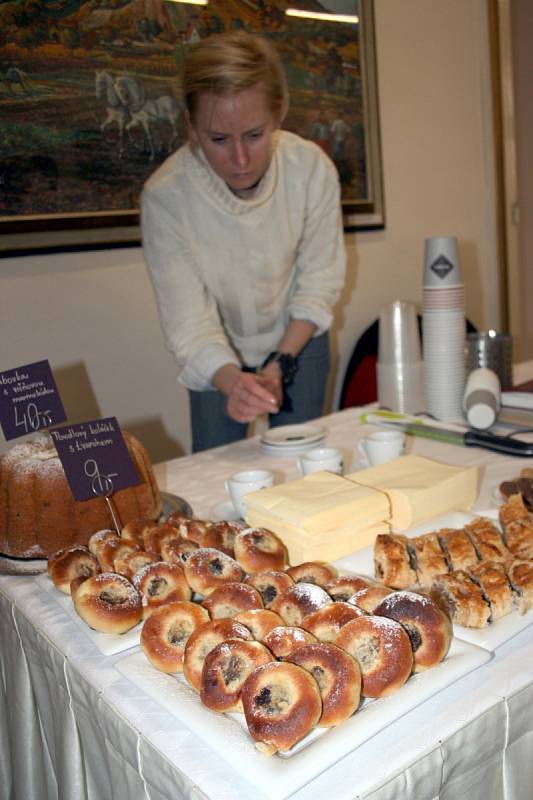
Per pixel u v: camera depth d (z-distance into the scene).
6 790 1.01
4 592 0.87
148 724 0.59
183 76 1.35
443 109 3.07
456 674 0.59
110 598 0.73
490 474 1.13
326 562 0.83
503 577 0.69
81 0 2.02
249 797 0.49
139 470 1.00
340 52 2.62
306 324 1.69
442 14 3.00
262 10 2.39
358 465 1.23
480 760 0.58
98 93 2.10
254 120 1.34
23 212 2.02
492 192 3.33
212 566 0.75
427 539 0.80
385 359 1.54
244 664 0.58
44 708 0.83
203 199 1.52
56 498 0.93
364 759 0.52
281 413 1.81
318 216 1.68
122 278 2.25
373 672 0.57
